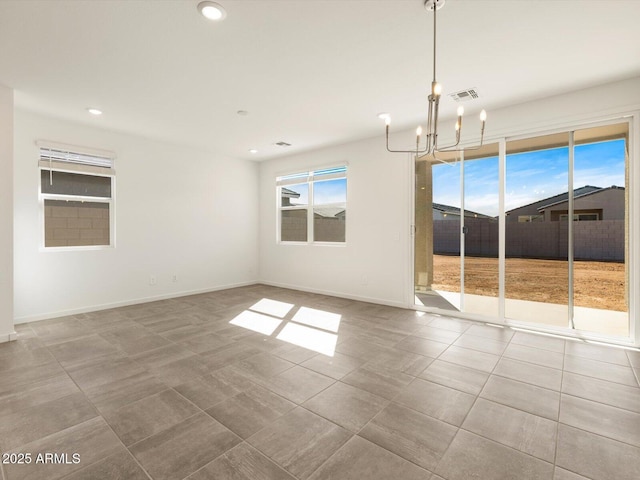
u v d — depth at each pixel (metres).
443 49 2.57
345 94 3.42
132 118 4.12
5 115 3.19
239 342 3.29
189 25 2.25
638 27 2.28
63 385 2.38
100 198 4.61
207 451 1.67
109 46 2.51
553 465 1.58
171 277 5.37
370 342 3.30
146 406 2.10
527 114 3.63
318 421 1.94
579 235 3.51
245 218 6.52
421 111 3.90
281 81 3.12
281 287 6.33
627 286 3.28
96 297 4.53
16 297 3.87
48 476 1.50
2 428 1.86
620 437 1.79
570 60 2.74
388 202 4.84
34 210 4.00
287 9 2.09
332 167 5.51
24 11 2.08
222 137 4.96
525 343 3.27
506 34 2.37
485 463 1.59
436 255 4.48
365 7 2.07
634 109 3.06
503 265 3.91
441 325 3.88
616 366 2.72
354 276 5.25
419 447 1.71
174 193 5.39
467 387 2.36
